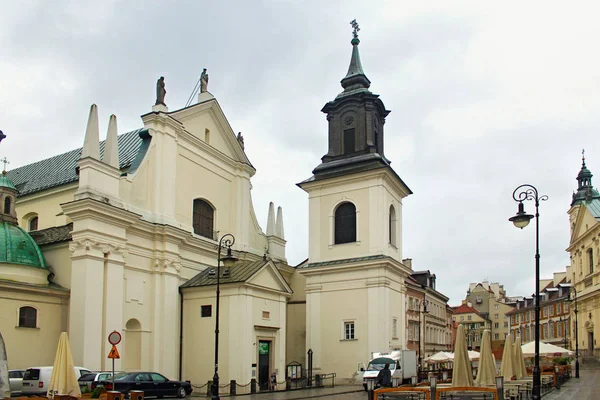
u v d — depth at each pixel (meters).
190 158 38.28
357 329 41.31
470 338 125.19
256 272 34.75
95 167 30.48
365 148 44.62
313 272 43.81
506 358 31.03
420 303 66.06
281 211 47.97
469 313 126.38
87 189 29.84
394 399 19.78
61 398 19.70
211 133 41.06
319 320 43.00
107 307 29.88
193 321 34.88
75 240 29.66
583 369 51.22
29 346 28.31
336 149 45.91
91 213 29.58
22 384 25.23
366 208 43.44
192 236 36.72
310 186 45.91
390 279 42.44
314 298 43.56
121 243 31.27
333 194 45.16
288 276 47.59
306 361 43.19
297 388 36.91
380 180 43.28
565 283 94.19
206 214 39.84
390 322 41.62
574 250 69.50
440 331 80.50
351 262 42.25
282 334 37.19
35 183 40.84
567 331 82.69
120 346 30.45
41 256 30.89
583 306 63.72
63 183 37.56
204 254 38.50
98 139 31.05
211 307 34.56
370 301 41.25
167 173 35.59
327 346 42.25
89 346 28.53
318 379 39.38
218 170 41.25
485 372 24.67
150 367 32.66
